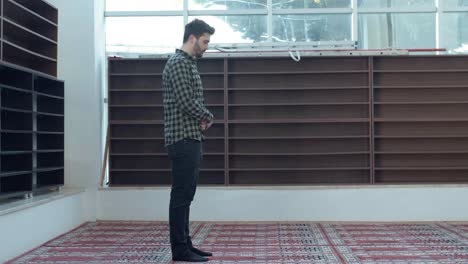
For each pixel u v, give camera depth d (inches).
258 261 130.0
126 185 199.6
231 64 203.3
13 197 156.5
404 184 191.6
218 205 193.2
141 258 133.5
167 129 125.0
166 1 213.8
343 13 211.8
